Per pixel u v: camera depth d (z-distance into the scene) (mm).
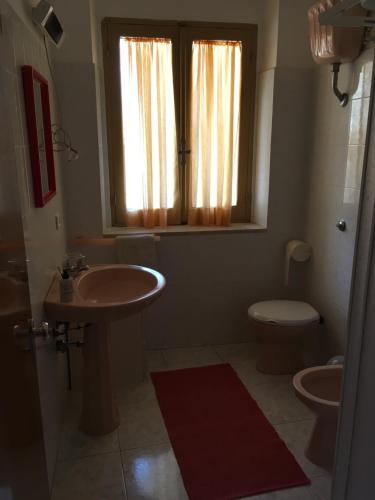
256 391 2578
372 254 896
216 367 2844
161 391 2576
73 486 1869
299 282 3062
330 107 2557
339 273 2545
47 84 1994
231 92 2852
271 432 2215
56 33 2053
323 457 1960
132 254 2738
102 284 2357
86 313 1848
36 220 1740
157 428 2248
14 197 1114
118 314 1885
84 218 2727
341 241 2504
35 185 1694
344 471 1057
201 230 2920
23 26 1631
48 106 1995
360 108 2230
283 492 1839
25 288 1214
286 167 2904
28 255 1564
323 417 1917
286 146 2865
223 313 3100
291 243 2957
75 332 2537
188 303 3027
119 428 2246
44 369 1803
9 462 964
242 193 3154
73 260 2303
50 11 1793
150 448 2100
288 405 2443
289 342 2703
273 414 2361
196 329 3098
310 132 2846
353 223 2367
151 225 2938
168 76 2787
